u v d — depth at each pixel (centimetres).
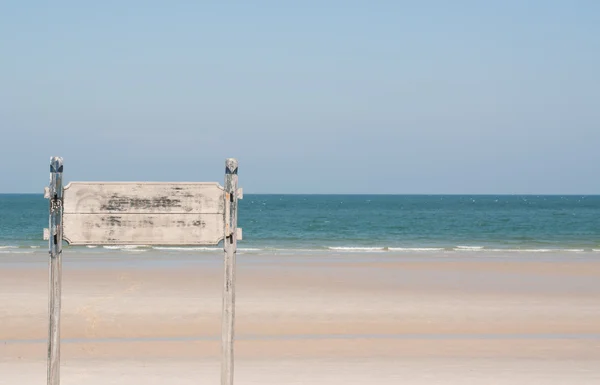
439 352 1098
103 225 646
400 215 10606
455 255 3209
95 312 1455
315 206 15850
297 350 1111
